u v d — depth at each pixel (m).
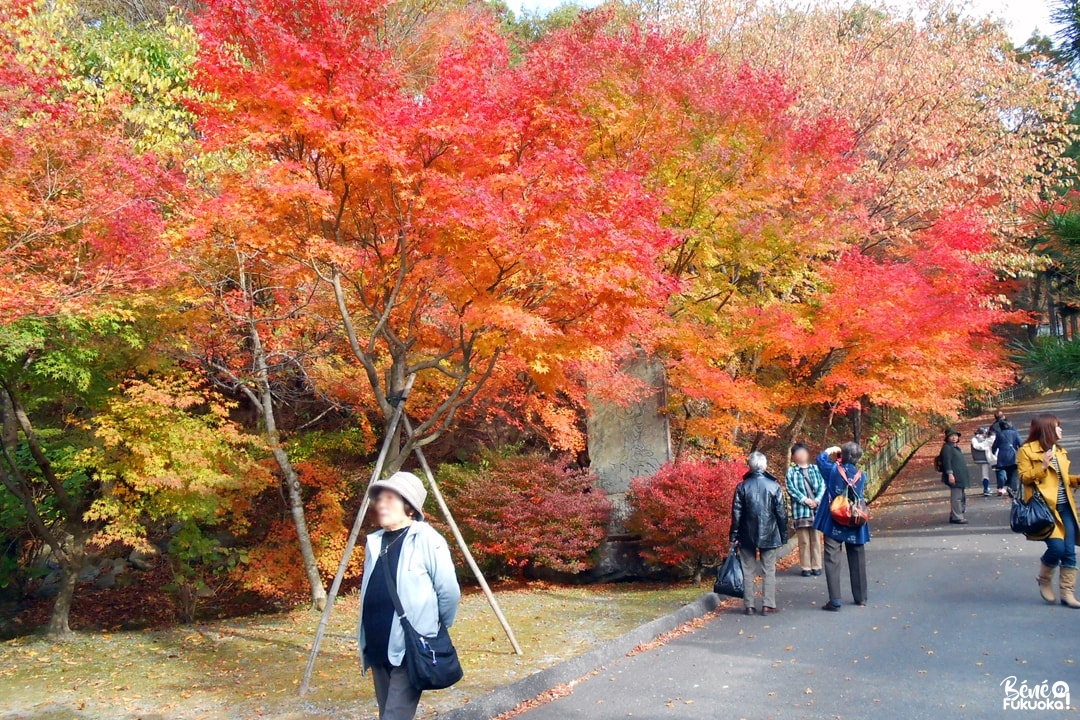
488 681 6.56
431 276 8.30
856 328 12.92
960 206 16.75
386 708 3.88
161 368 10.83
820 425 24.23
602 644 7.45
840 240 13.91
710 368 12.74
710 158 12.40
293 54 7.31
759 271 14.16
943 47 20.02
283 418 17.55
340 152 7.49
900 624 7.66
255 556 12.91
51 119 8.12
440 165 8.02
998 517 14.20
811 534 11.02
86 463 10.32
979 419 32.88
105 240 8.17
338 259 7.58
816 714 5.32
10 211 7.50
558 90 8.68
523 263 7.68
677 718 5.41
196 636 10.05
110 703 6.90
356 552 13.42
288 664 8.16
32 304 7.48
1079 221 6.21
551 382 10.13
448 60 7.96
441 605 4.05
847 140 13.77
